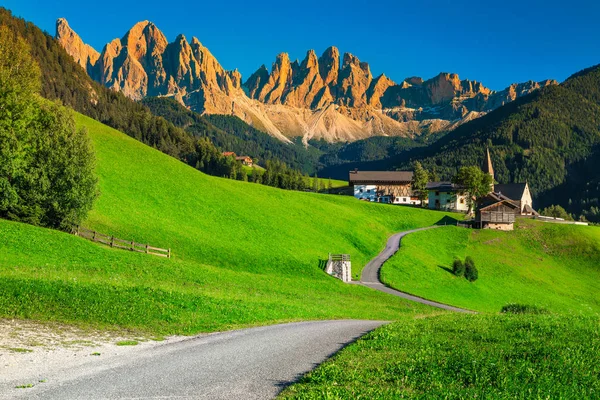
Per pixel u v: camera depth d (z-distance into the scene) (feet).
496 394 40.01
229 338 75.41
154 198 260.62
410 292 236.84
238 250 227.40
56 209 171.94
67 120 187.01
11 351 55.67
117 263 148.05
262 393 43.39
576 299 311.47
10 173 168.45
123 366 52.85
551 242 414.21
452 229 432.66
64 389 42.96
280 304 131.75
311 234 306.96
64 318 77.46
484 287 297.33
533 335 67.36
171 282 142.51
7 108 175.73
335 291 196.75
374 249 334.03
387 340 67.00
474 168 523.29
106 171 267.39
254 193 361.71
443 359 52.70
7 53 181.06
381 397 39.34
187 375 49.60
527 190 620.49
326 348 67.26
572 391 41.11
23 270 116.26
